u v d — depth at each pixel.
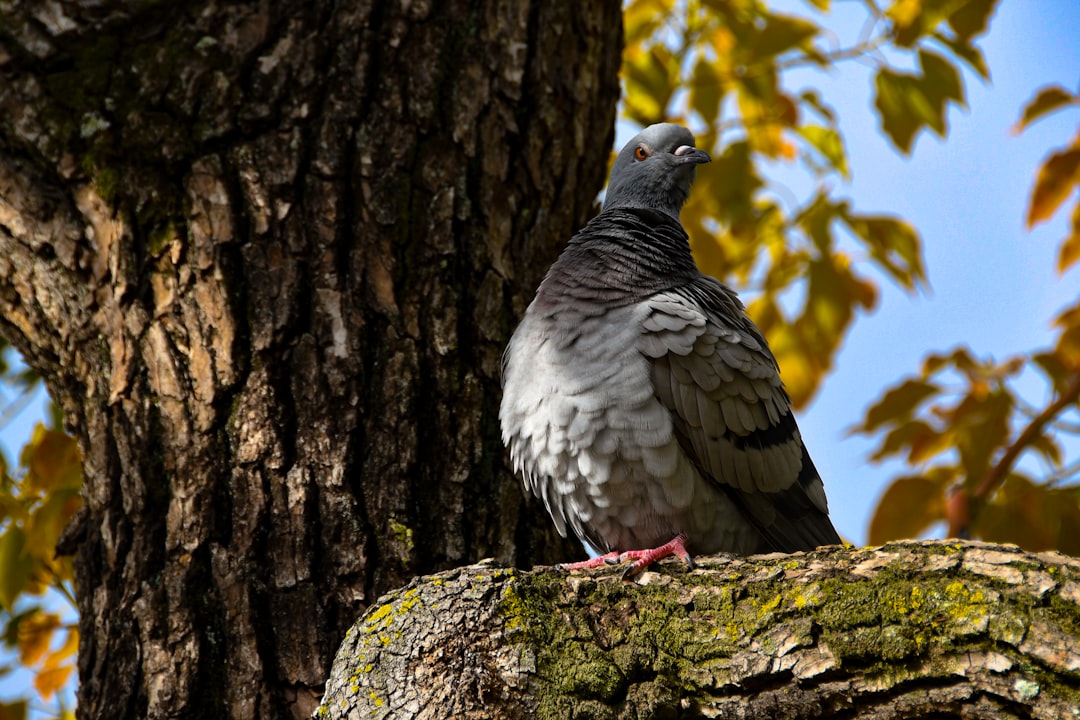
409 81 8.51
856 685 5.64
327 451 7.61
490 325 8.35
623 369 8.21
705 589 6.17
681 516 8.42
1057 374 10.25
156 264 7.82
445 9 8.79
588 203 9.45
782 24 10.45
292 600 7.30
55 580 9.51
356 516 7.52
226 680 7.14
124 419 7.71
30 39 8.12
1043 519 9.88
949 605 5.54
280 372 7.70
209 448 7.54
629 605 6.24
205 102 8.09
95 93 8.05
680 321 8.37
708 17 11.91
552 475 8.37
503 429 8.22
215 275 7.78
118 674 7.28
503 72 8.77
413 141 8.39
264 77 8.24
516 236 8.70
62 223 7.91
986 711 5.38
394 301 8.05
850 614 5.73
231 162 8.02
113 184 7.86
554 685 6.04
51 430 9.53
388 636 6.21
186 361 7.69
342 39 8.47
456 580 6.36
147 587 7.37
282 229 7.96
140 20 8.27
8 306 8.23
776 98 11.79
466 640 6.11
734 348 8.69
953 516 9.78
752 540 9.16
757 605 6.00
